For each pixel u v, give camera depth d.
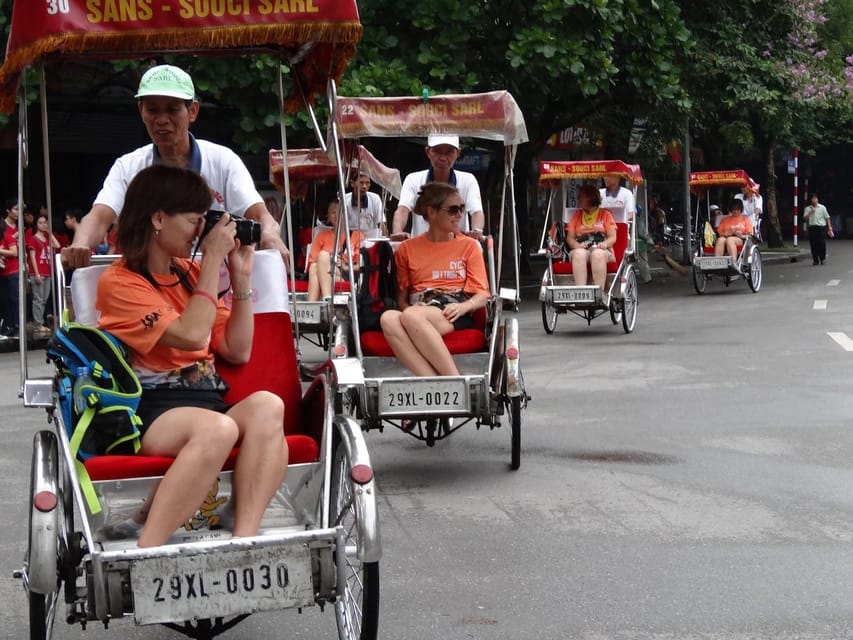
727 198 41.06
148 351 4.20
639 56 20.78
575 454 8.02
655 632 4.58
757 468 7.45
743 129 35.38
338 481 4.34
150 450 4.12
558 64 19.17
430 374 7.55
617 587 5.16
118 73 18.94
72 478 3.96
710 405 9.73
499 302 7.70
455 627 4.69
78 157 20.98
